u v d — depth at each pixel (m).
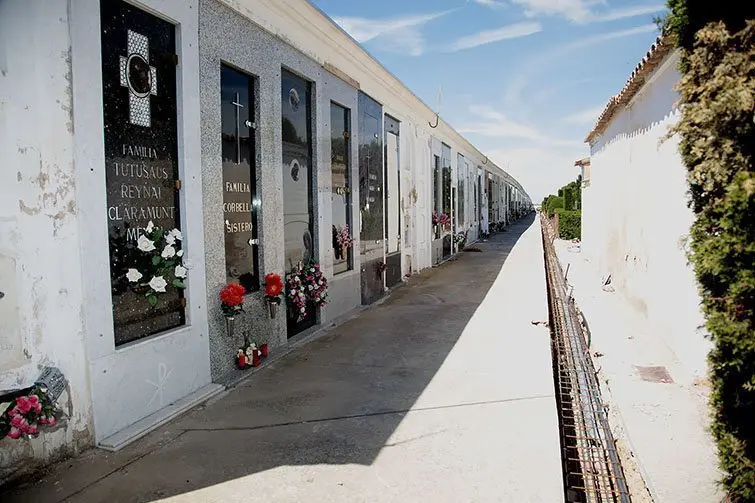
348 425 3.72
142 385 3.69
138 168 3.70
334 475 3.02
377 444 3.41
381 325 6.84
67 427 3.17
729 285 2.39
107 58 3.43
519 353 5.41
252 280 5.23
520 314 7.33
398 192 10.73
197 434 3.58
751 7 2.34
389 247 10.07
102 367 3.36
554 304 8.73
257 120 5.24
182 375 4.10
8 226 2.84
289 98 6.01
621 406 4.43
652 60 6.13
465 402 4.11
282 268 5.69
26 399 2.79
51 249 3.04
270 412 3.96
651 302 6.81
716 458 3.50
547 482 2.92
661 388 4.81
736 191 2.25
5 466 2.87
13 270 2.86
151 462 3.18
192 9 4.16
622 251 9.22
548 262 14.65
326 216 6.91
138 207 3.70
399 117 10.67
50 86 3.00
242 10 4.88
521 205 66.94
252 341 5.14
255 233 5.28
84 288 3.22
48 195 3.01
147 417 3.72
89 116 3.23
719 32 2.36
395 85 9.81
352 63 7.71
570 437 3.97
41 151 2.97
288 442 3.45
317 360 5.30
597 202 12.84
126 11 3.57
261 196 5.28
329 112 6.98
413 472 3.05
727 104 2.24
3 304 2.82
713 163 2.40
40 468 3.03
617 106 9.04
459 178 18.27
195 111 4.22
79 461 3.16
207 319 4.43
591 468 3.55
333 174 7.25
